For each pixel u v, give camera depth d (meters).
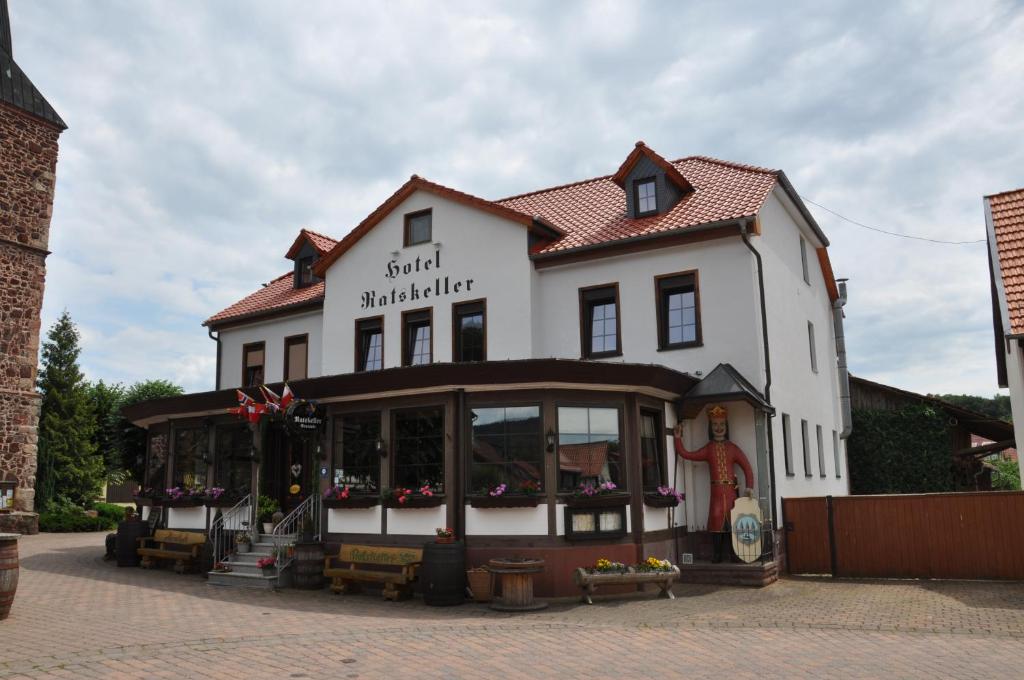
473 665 8.00
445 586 12.05
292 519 15.48
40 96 25.30
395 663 8.06
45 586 13.73
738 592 13.29
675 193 17.98
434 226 19.19
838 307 23.75
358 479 14.50
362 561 13.42
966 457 24.83
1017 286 14.62
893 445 23.61
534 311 17.72
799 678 7.41
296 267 23.75
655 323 16.56
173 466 18.16
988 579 14.44
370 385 14.03
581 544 12.94
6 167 24.05
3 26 25.06
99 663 7.82
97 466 35.38
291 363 22.70
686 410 15.33
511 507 12.95
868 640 9.12
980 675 7.43
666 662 8.12
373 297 19.84
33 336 24.45
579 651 8.65
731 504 14.80
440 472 13.44
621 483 13.54
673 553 14.57
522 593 11.59
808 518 15.93
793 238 19.72
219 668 7.76
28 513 24.06
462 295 18.47
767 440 15.38
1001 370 18.16
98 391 37.19
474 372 13.12
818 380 20.80
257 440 16.20
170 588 14.02
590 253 17.27
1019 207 16.56
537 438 13.16
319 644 8.94
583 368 13.08
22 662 7.79
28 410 24.19
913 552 15.04
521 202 21.95
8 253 23.94
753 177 17.81
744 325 15.69
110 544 18.64
